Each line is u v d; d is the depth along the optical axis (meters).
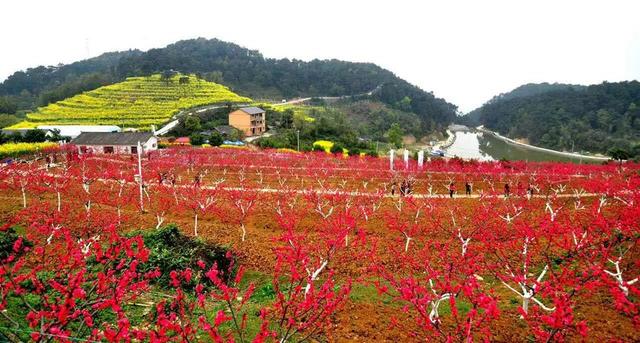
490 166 48.12
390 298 15.24
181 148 64.00
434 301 11.73
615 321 13.43
